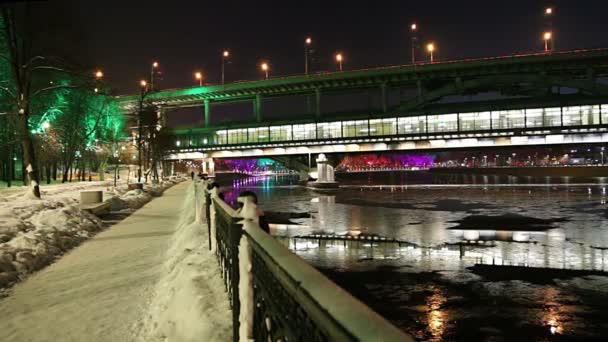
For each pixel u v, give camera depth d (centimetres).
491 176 12875
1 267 845
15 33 2106
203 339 461
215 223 820
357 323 150
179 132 11975
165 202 2903
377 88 12850
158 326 557
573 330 1034
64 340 549
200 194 1321
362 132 9269
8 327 596
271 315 293
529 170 12638
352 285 1457
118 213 2098
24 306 685
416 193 6138
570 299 1279
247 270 373
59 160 6700
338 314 162
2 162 5950
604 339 990
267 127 10294
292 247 2158
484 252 1986
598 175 10688
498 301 1266
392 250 2050
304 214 3734
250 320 369
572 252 1966
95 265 963
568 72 11500
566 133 7469
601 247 2078
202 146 10369
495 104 10388
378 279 1520
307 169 10275
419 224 3006
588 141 7525
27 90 2134
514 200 4756
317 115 12600
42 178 7050
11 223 1189
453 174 15688
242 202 480
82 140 6006
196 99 13600
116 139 7475
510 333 1045
